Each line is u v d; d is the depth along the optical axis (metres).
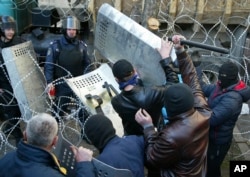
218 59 5.59
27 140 2.16
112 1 5.38
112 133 2.38
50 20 5.74
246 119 5.42
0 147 4.02
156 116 2.78
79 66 4.51
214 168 3.65
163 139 2.32
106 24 3.63
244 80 5.33
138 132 2.81
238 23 5.71
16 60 4.01
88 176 2.10
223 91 3.40
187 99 2.33
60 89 4.55
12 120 4.31
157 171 2.51
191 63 3.14
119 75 2.70
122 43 3.51
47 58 4.46
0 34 4.20
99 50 3.96
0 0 5.47
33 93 4.21
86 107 3.63
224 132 3.42
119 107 2.78
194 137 2.33
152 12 4.77
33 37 5.54
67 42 4.46
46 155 2.13
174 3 5.36
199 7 5.43
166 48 3.08
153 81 3.31
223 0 5.48
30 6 6.13
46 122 2.16
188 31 5.82
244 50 5.70
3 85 4.24
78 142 4.04
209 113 2.62
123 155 2.29
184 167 2.37
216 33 5.81
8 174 2.11
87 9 5.65
